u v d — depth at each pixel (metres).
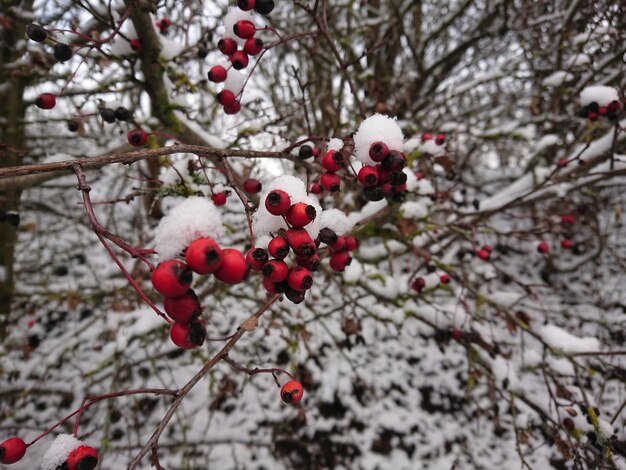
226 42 1.56
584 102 2.17
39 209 3.62
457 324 2.63
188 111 2.32
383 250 3.09
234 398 3.47
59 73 2.56
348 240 1.43
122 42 2.03
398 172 1.23
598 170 2.52
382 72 4.39
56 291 3.26
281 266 0.97
